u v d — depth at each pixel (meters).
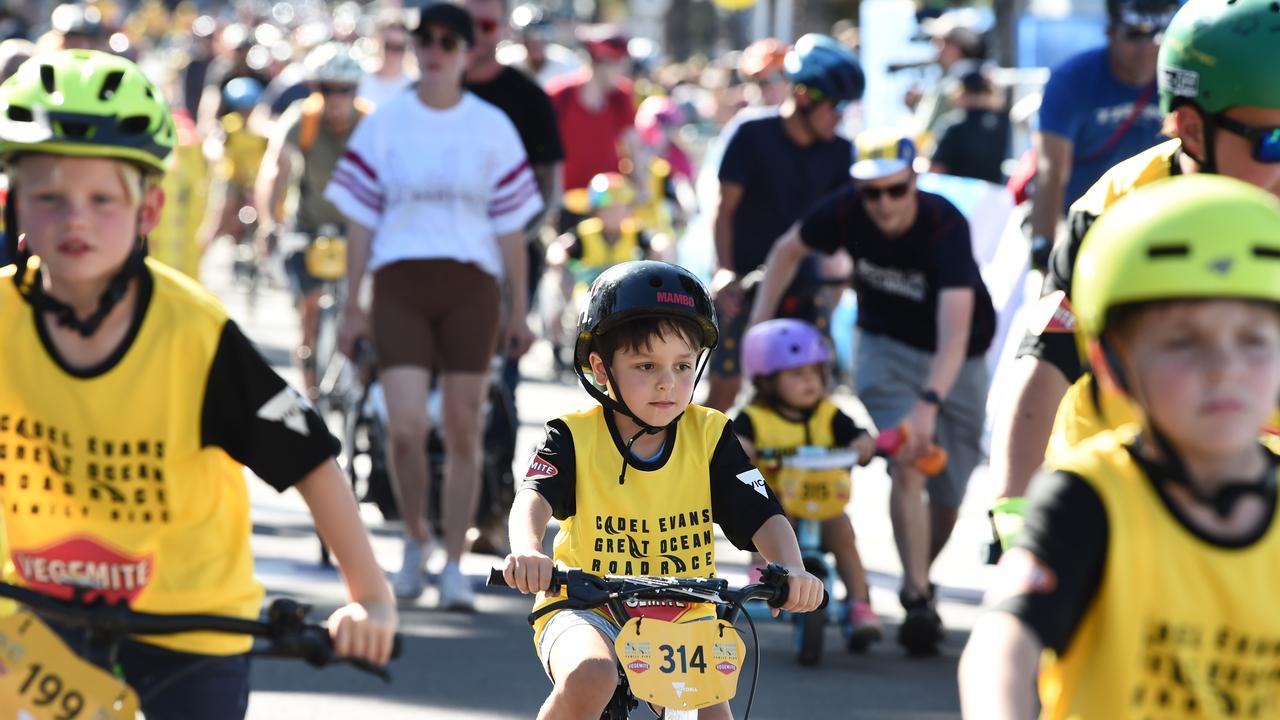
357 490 30.48
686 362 14.84
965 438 25.11
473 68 30.16
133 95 10.84
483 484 29.55
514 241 26.33
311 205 37.78
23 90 10.75
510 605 26.34
